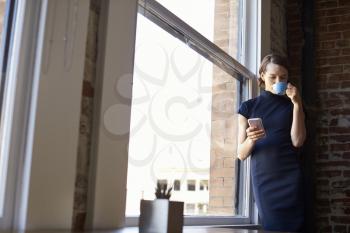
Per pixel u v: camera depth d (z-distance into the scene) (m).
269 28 3.26
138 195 1.76
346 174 3.26
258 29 3.14
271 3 3.40
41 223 1.20
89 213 1.38
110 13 1.52
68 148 1.30
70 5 1.36
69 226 1.28
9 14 1.31
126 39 1.60
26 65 1.27
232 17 3.02
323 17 3.56
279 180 2.25
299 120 2.24
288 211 2.22
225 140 2.66
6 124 1.22
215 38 2.70
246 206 2.86
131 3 1.64
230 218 2.61
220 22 2.79
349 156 3.27
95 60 1.48
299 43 3.62
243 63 3.10
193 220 2.18
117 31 1.55
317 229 3.27
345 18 3.49
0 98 1.25
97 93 1.46
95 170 1.41
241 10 3.19
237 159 2.85
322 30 3.55
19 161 1.21
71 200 1.29
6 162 1.20
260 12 3.17
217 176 2.54
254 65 3.10
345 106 3.36
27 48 1.28
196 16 2.46
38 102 1.23
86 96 1.43
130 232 1.15
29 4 1.29
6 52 1.29
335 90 3.41
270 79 2.33
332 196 3.28
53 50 1.29
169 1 2.18
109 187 1.45
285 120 2.30
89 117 1.43
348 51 3.43
